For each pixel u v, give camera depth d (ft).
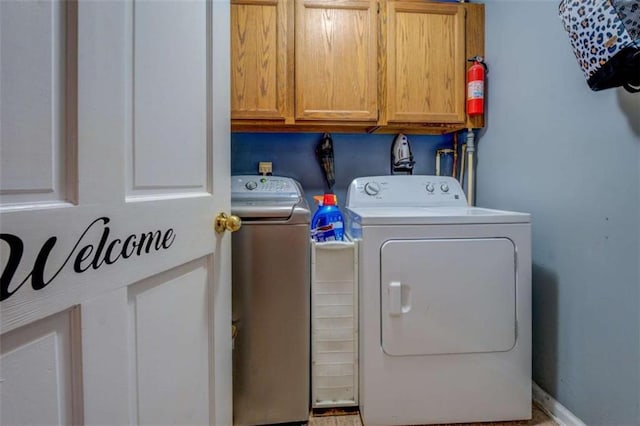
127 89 2.04
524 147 4.93
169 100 2.46
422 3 5.57
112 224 1.92
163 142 2.39
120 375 2.01
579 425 4.03
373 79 5.45
